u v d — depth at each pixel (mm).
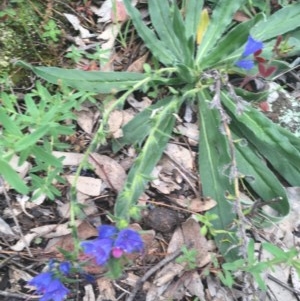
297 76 331
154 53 316
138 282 269
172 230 287
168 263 276
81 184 292
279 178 305
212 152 297
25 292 270
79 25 336
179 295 273
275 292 279
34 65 321
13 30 326
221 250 278
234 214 284
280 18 323
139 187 272
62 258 276
